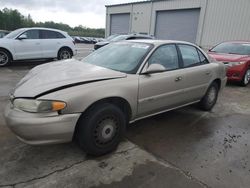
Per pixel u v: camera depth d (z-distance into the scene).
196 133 3.58
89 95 2.51
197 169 2.63
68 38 10.36
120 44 3.84
